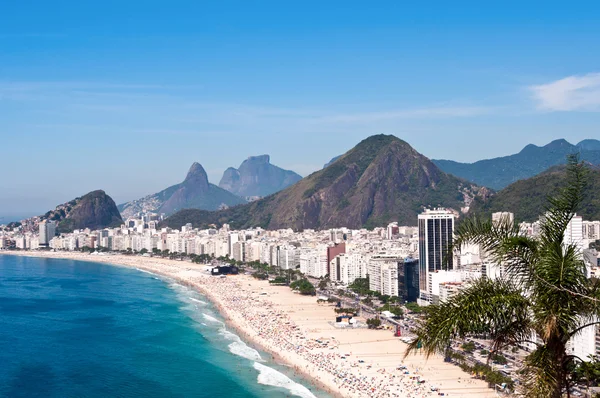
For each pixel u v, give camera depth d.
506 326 54.31
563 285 51.34
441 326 52.44
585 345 161.88
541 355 53.06
